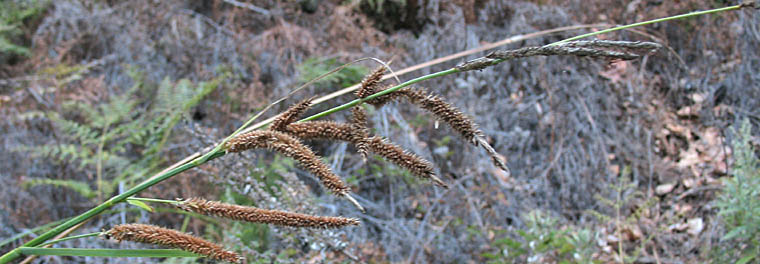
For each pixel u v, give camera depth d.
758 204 3.05
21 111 4.28
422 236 3.60
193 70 4.77
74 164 3.97
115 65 4.87
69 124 3.93
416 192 3.93
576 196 4.08
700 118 4.57
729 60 4.81
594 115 4.48
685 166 4.27
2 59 5.06
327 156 4.23
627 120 4.54
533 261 3.09
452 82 4.67
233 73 4.70
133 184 3.71
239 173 2.65
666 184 4.19
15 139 3.98
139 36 4.92
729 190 3.18
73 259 3.19
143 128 4.00
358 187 4.01
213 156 1.39
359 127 1.40
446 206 3.80
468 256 3.43
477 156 4.20
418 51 4.88
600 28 4.93
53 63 4.77
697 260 3.48
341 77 4.44
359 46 4.98
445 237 3.54
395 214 3.91
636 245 3.64
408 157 1.37
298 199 2.77
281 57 4.80
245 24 5.36
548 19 4.94
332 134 1.41
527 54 1.23
